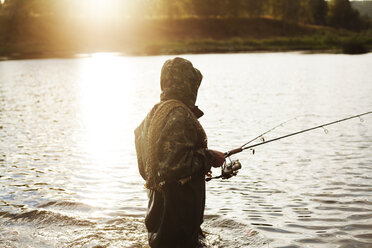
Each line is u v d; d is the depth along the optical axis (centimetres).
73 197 532
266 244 393
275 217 460
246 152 755
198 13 10050
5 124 1085
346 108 1218
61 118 1180
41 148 809
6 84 2330
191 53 6600
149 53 6762
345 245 390
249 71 2961
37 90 1995
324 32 10825
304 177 600
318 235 412
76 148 808
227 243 396
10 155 755
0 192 551
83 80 2544
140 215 469
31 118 1181
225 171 372
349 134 866
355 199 507
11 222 447
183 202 337
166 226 340
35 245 391
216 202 511
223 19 9800
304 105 1305
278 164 671
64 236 409
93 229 424
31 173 641
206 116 1153
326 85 1894
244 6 10250
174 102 336
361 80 2081
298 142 814
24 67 3950
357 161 671
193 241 344
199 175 342
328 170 629
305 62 3881
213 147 803
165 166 324
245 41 8056
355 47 5784
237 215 467
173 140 325
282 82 2112
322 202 500
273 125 998
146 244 388
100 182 597
